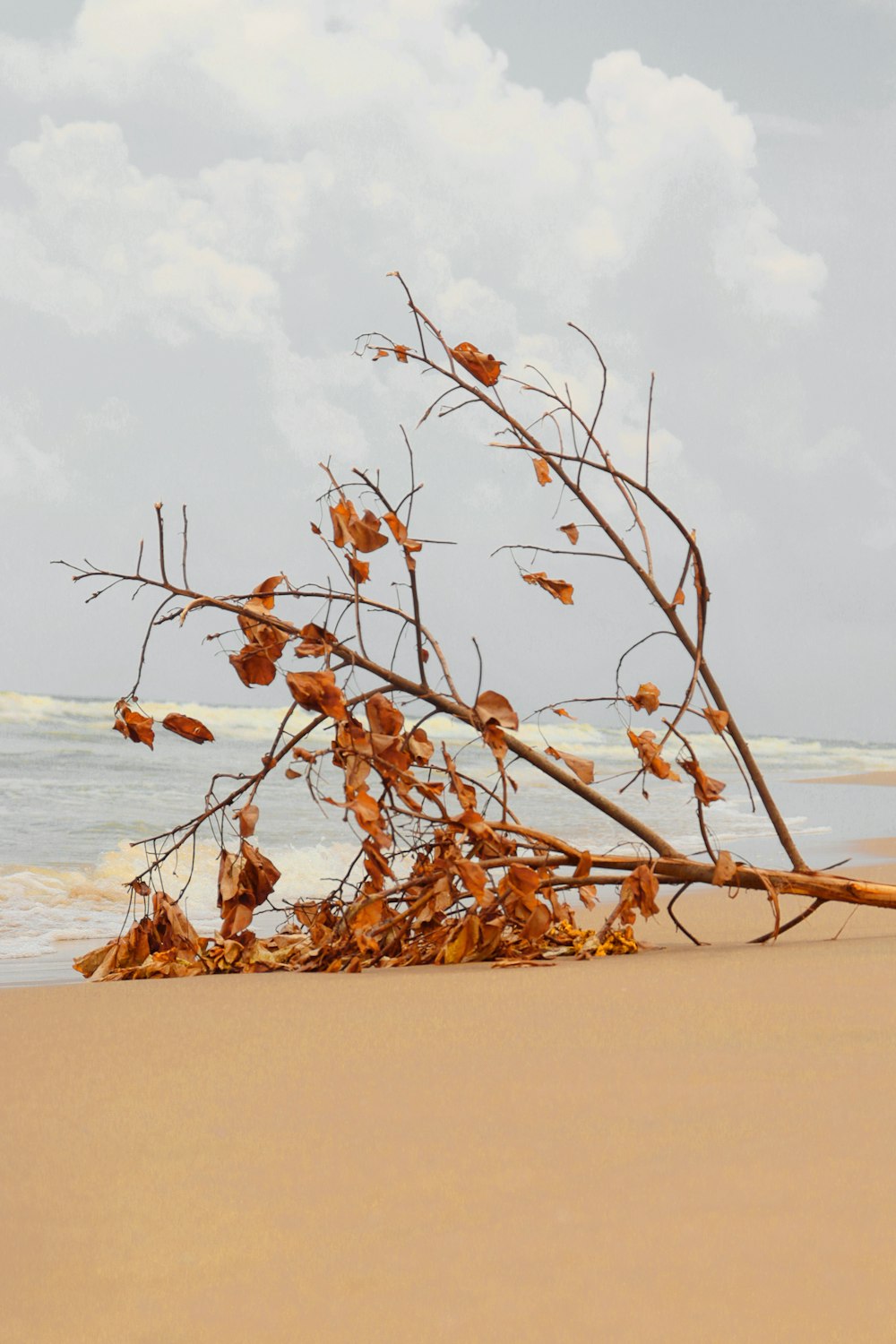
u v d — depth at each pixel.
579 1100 3.67
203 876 7.78
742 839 10.71
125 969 5.25
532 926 5.15
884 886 5.30
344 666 5.23
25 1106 3.81
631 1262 2.47
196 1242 2.66
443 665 5.32
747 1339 2.13
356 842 9.76
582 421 5.50
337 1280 2.44
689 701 5.36
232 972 5.21
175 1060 4.07
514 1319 2.24
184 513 5.16
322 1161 3.17
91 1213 2.85
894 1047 4.04
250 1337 2.22
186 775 16.59
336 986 4.76
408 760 5.21
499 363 5.43
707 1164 3.04
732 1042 4.08
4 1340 2.23
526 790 16.72
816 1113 3.47
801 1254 2.47
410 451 5.29
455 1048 4.10
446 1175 3.03
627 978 4.73
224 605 5.17
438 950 5.26
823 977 4.68
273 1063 4.04
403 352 5.43
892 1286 2.32
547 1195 2.86
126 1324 2.28
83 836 9.80
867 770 34.31
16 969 5.60
